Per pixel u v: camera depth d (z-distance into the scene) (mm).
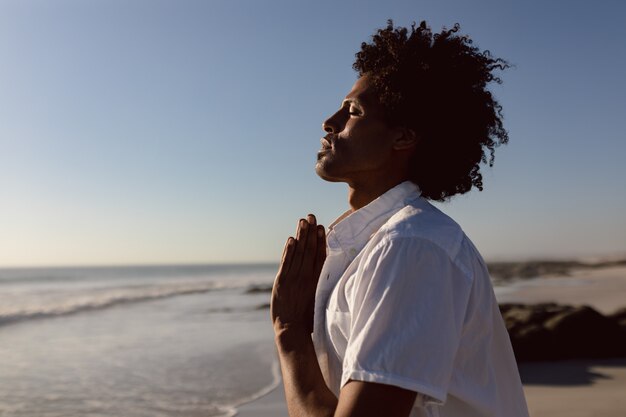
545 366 7410
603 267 55344
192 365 8781
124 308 21484
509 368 1252
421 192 1409
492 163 1533
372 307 1033
